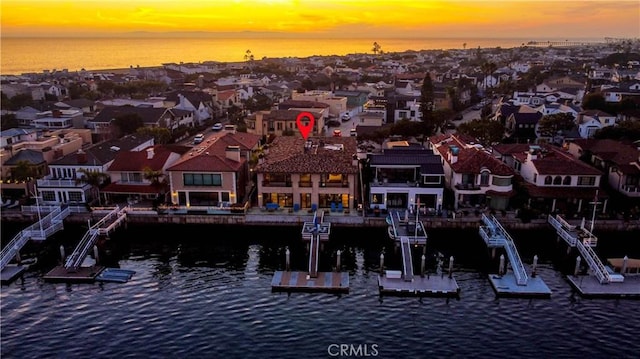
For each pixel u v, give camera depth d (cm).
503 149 8681
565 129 11000
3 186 7700
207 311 4969
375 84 19850
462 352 4334
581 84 18212
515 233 6744
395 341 4491
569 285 5525
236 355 4284
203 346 4406
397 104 14150
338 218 6831
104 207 7162
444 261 6109
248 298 5225
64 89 19212
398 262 6106
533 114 11475
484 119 11175
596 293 5231
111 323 4759
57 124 11756
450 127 13125
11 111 13538
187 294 5309
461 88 18338
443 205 7288
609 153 7975
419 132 10888
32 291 5388
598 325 4744
